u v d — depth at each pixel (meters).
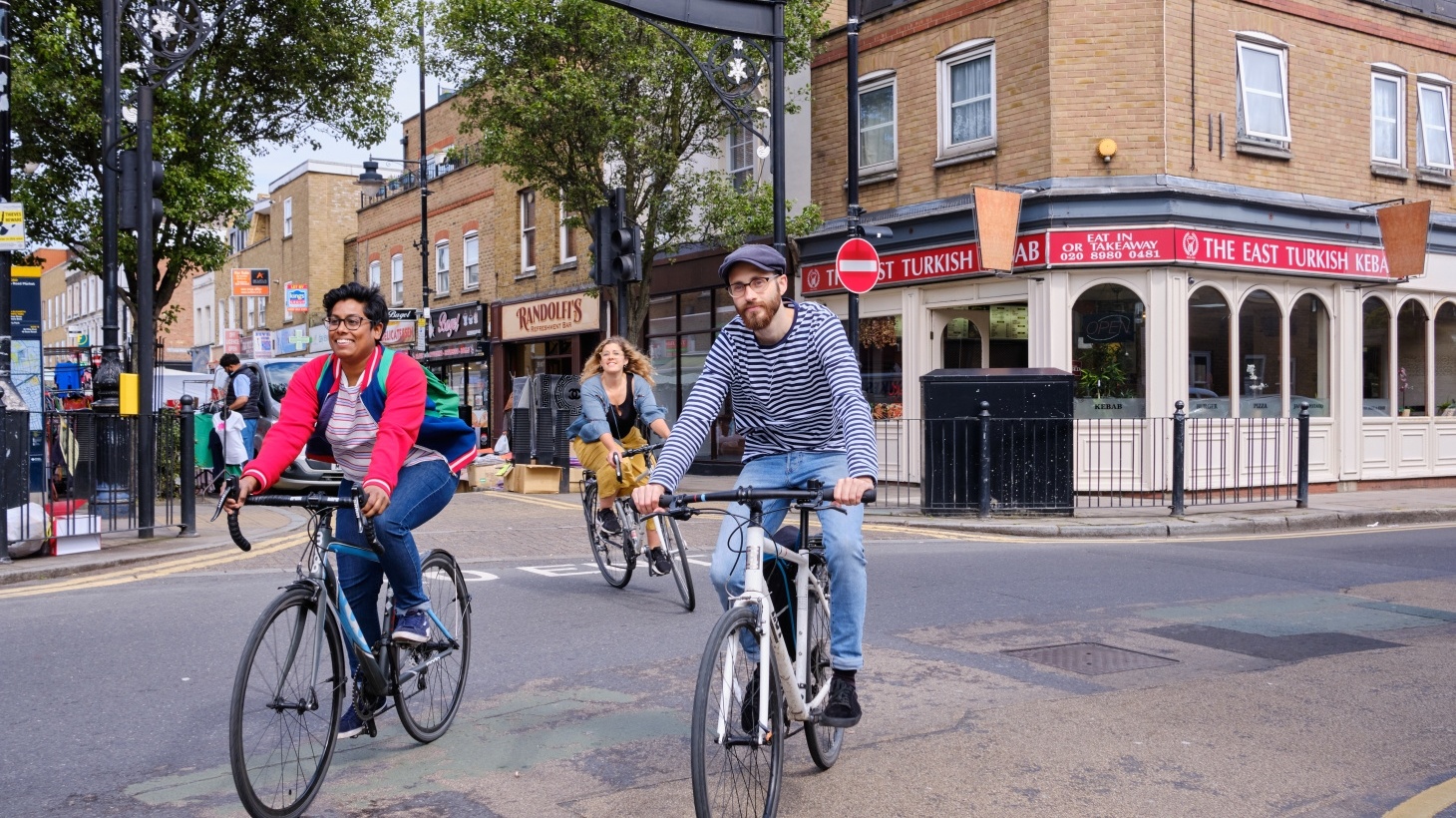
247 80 18.36
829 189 17.62
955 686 5.42
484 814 3.78
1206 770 4.24
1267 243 15.12
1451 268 17.86
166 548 9.90
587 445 8.03
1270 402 15.57
